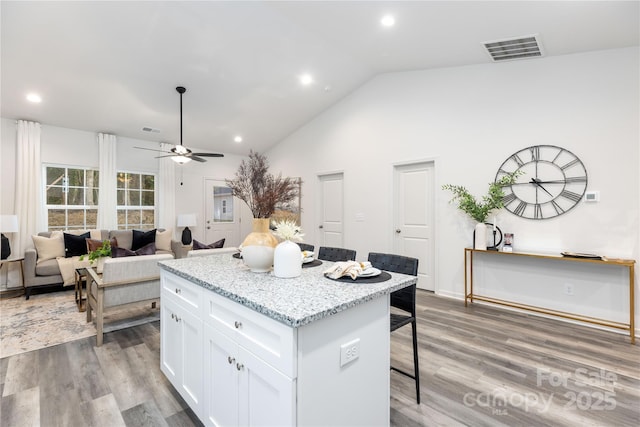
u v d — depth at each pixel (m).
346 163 5.31
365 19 3.16
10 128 4.50
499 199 3.56
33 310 3.58
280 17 3.29
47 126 4.79
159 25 3.25
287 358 1.06
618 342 2.73
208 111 5.10
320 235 5.82
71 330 3.02
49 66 3.58
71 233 4.79
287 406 1.06
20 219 4.46
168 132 5.61
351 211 5.23
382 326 1.47
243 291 1.35
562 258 2.98
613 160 3.02
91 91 4.14
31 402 1.90
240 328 1.31
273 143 6.62
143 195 5.88
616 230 3.00
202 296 1.59
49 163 4.84
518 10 2.61
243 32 3.51
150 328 3.10
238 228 7.23
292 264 1.62
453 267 4.07
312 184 5.88
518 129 3.56
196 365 1.66
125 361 2.42
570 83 3.24
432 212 4.37
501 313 3.48
